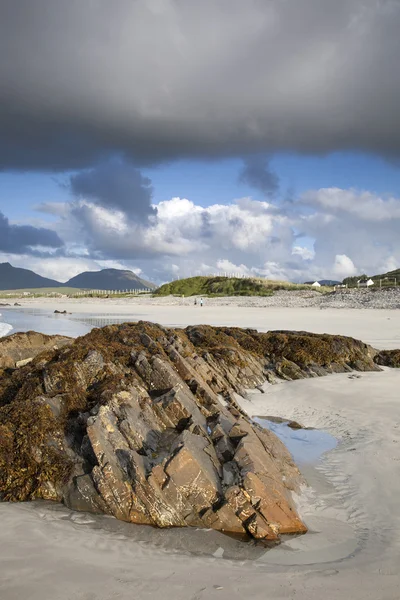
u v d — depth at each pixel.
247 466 10.21
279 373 24.64
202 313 65.12
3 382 14.93
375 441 14.02
